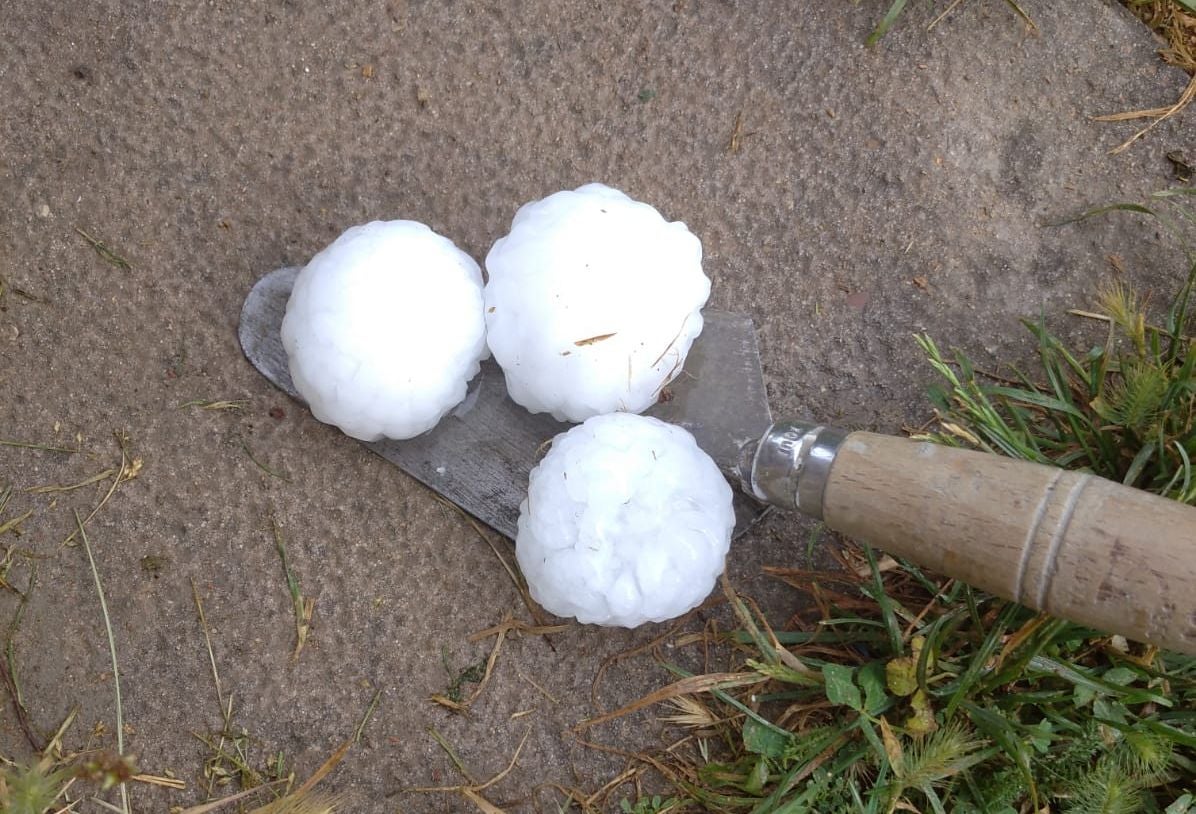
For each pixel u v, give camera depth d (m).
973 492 0.23
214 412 0.31
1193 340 0.31
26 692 0.30
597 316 0.27
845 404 0.32
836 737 0.29
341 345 0.27
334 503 0.31
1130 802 0.27
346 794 0.30
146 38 0.32
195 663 0.31
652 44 0.32
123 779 0.25
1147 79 0.32
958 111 0.32
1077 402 0.31
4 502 0.31
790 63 0.32
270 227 0.32
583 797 0.30
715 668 0.31
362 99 0.32
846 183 0.32
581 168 0.32
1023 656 0.27
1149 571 0.22
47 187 0.32
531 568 0.28
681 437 0.28
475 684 0.31
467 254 0.31
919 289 0.32
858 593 0.31
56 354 0.31
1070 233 0.32
